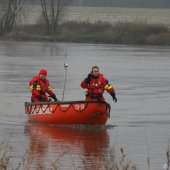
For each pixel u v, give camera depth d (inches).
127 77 2790.4
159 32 5305.1
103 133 1486.2
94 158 1212.5
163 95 2196.1
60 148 1304.1
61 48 4662.9
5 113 1750.7
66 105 1557.6
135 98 2108.8
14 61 3494.1
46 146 1321.4
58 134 1459.2
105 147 1323.8
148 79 2721.5
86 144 1352.1
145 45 5147.6
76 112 1546.5
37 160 1186.6
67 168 1133.1
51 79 2628.0
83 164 1162.6
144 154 1263.5
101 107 1531.7
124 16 7578.7
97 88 1551.4
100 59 3754.9
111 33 5359.3
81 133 1480.1
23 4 5994.1
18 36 5610.2
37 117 1608.0
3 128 1528.1
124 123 1630.2
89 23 5684.1
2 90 2225.6
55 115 1569.9
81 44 5191.9
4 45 4928.6
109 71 3053.6
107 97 2113.7
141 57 3944.4
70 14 7657.5
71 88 2336.4
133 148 1321.4
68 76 2768.2
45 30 5703.7
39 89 1627.7
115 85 2479.1
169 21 6806.1
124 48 4766.2
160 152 1282.0
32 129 1519.4
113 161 1021.2
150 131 1520.7
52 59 3695.9
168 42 5162.4
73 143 1359.5
